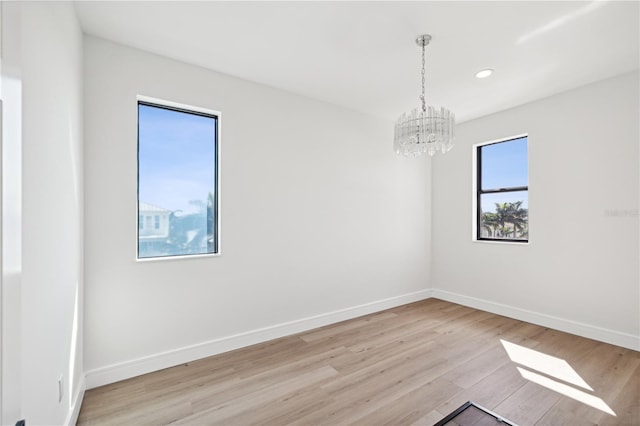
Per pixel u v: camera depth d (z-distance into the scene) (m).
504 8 1.95
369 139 3.87
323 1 1.90
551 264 3.31
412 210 4.33
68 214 1.67
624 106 2.81
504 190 3.82
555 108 3.27
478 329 3.29
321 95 3.31
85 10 1.95
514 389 2.16
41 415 1.26
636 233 2.75
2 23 0.61
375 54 2.50
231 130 2.84
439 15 2.02
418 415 1.89
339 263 3.59
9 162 0.61
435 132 2.22
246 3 1.91
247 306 2.92
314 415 1.90
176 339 2.55
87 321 2.19
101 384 2.22
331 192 3.52
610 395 2.08
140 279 2.40
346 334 3.18
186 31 2.20
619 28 2.13
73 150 1.81
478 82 2.99
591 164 3.01
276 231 3.10
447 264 4.39
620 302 2.84
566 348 2.80
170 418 1.88
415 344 2.92
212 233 2.83
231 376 2.35
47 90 1.35
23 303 1.11
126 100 2.35
